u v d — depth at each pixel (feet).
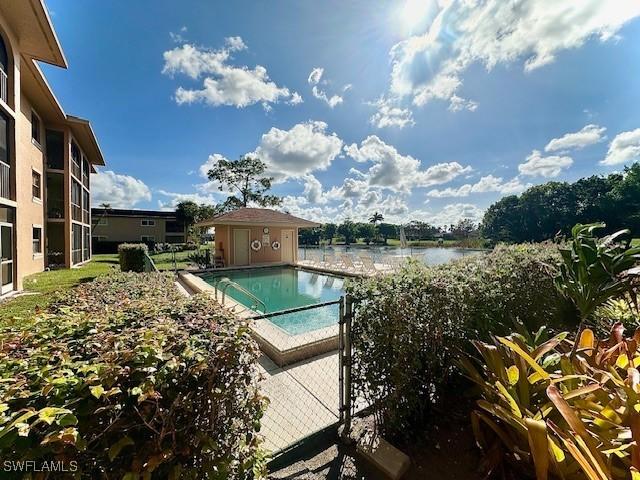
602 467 4.23
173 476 3.84
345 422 7.58
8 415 2.94
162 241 112.16
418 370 7.61
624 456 4.53
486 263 11.39
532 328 11.57
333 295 32.78
